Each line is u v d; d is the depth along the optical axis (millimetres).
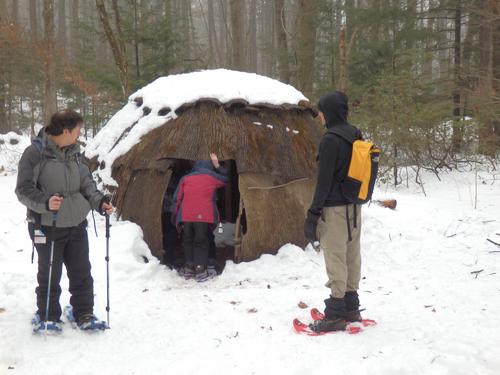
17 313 3959
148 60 13156
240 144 5598
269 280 5125
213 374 3086
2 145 12695
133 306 4285
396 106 10383
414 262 5629
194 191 5473
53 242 3457
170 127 5816
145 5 13234
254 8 31359
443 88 12336
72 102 16312
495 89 11562
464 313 4062
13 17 19297
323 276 5145
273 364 3203
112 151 6172
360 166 3428
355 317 3814
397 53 12125
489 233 6496
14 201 7555
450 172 10750
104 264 5070
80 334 3639
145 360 3285
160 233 5660
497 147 11078
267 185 5680
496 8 11352
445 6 14414
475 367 3100
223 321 3973
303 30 14305
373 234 6379
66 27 31359
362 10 13859
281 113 6074
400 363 3111
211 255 6168
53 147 3490
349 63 13383
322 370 3084
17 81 16703
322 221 3590
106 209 3604
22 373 3080
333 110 3547
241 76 6301
